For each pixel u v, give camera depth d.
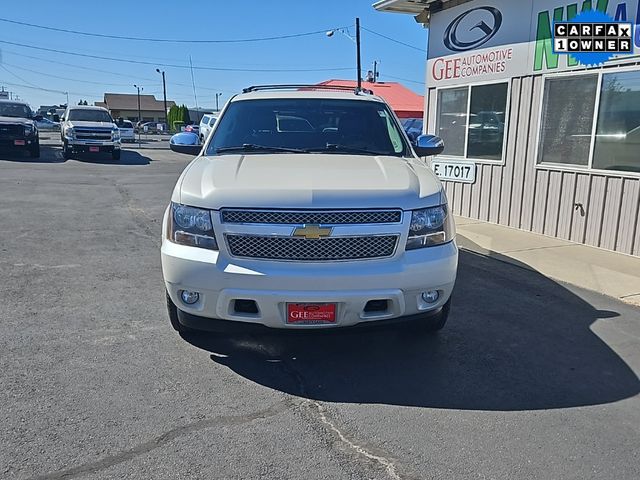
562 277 6.19
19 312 4.67
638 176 7.00
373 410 3.26
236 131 4.92
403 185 3.66
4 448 2.77
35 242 7.20
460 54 9.87
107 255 6.67
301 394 3.44
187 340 4.18
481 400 3.41
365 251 3.47
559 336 4.48
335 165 4.08
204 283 3.45
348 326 3.53
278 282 3.39
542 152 8.42
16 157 19.86
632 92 7.04
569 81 7.91
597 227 7.62
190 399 3.33
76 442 2.84
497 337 4.42
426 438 2.97
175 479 2.58
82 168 17.30
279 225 3.40
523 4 8.45
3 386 3.40
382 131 5.04
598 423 3.16
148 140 41.94
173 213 3.64
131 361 3.81
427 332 4.34
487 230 8.84
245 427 3.04
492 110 9.30
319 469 2.68
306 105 5.20
